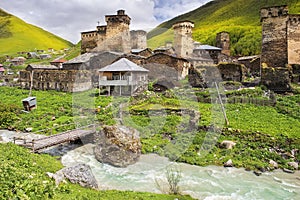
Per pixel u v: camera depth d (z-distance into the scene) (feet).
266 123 78.18
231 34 250.57
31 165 40.63
